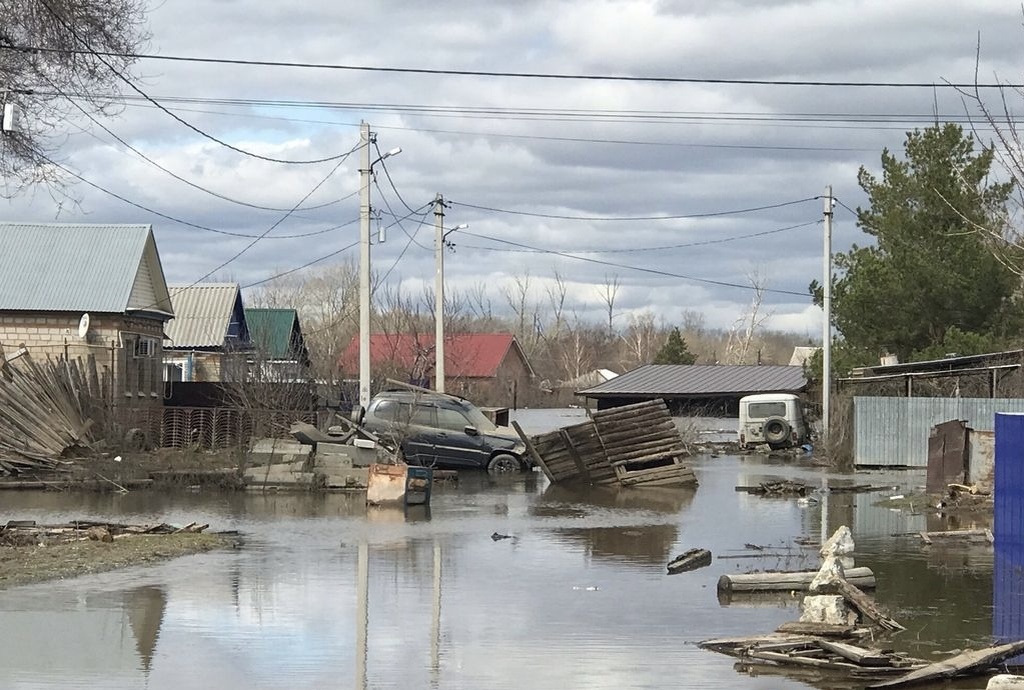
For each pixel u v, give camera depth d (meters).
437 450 31.80
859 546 18.08
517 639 11.45
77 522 19.52
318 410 36.75
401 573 15.32
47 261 39.59
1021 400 34.16
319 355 52.84
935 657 10.87
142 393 39.06
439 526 20.50
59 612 12.55
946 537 18.56
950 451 25.66
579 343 104.94
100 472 26.62
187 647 10.98
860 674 10.13
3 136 19.89
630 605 13.24
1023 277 15.20
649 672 10.21
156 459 30.05
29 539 17.48
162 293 42.06
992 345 38.12
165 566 15.73
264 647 11.02
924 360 38.88
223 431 34.22
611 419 29.14
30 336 38.44
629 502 25.17
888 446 35.66
